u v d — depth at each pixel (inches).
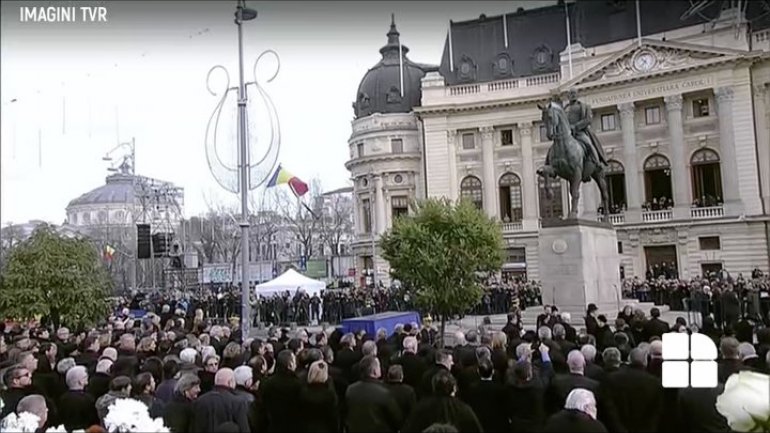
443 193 2438.5
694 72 2004.2
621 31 2327.8
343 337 449.1
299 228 3149.6
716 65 1966.0
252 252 3085.6
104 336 478.3
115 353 396.2
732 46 1973.4
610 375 267.9
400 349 454.3
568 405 214.7
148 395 271.0
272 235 3105.3
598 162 865.5
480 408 279.6
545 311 685.3
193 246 2910.9
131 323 684.7
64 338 562.9
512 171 2391.7
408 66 2758.4
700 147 2031.3
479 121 2417.6
